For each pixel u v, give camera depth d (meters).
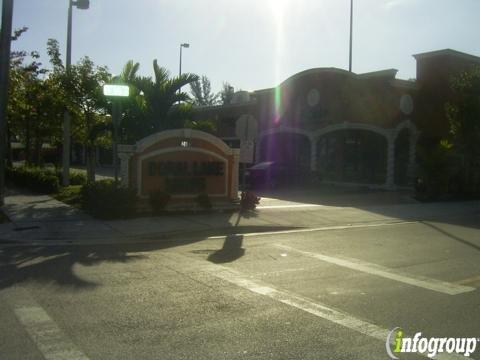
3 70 15.49
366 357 5.10
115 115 14.84
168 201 15.41
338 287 7.71
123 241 11.46
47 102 23.27
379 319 6.25
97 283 7.62
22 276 7.97
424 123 29.83
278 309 6.55
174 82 19.50
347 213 16.95
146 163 16.11
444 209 19.42
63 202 17.33
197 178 16.91
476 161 26.12
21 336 5.45
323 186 28.31
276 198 21.53
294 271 8.70
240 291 7.35
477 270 9.04
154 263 9.10
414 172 27.19
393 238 12.55
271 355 5.08
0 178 15.83
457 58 29.97
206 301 6.82
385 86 27.31
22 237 11.37
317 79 29.89
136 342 5.34
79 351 5.07
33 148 43.44
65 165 21.80
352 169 30.03
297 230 13.70
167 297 6.97
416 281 8.19
